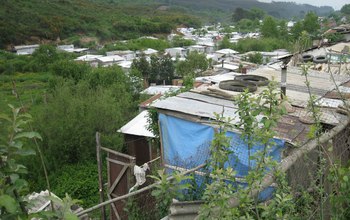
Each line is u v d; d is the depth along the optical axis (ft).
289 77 25.21
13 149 6.18
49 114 45.96
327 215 11.07
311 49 37.35
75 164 44.24
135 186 20.59
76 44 248.52
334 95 20.97
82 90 56.18
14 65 162.20
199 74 114.42
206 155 15.85
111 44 238.27
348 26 51.49
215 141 9.59
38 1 291.58
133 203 19.85
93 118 47.06
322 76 25.32
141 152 46.91
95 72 89.61
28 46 213.25
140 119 47.42
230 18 647.56
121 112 58.49
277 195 8.70
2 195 5.58
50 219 6.25
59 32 251.19
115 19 317.42
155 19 370.32
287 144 14.65
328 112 17.35
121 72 92.02
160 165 21.20
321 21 190.08
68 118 45.57
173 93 24.48
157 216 17.35
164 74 127.65
